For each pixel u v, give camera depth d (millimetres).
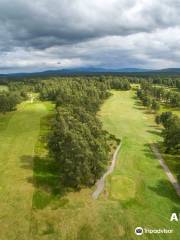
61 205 53375
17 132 98312
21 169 67812
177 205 55781
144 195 58906
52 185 60406
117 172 68938
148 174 69875
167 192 61062
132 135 104188
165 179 67500
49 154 73688
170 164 77312
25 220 48906
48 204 53656
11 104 142375
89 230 46750
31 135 93812
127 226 48062
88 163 58125
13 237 45000
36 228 47062
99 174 59844
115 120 126188
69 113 91812
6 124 109938
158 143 96000
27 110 136000
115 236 45688
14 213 50719
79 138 59062
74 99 128125
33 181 61969
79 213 51062
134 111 149625
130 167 73125
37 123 109250
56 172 66438
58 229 46844
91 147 60188
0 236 45094
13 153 78125
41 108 140625
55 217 49812
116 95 196125
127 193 59031
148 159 80188
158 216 51562
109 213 51281
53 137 68500
